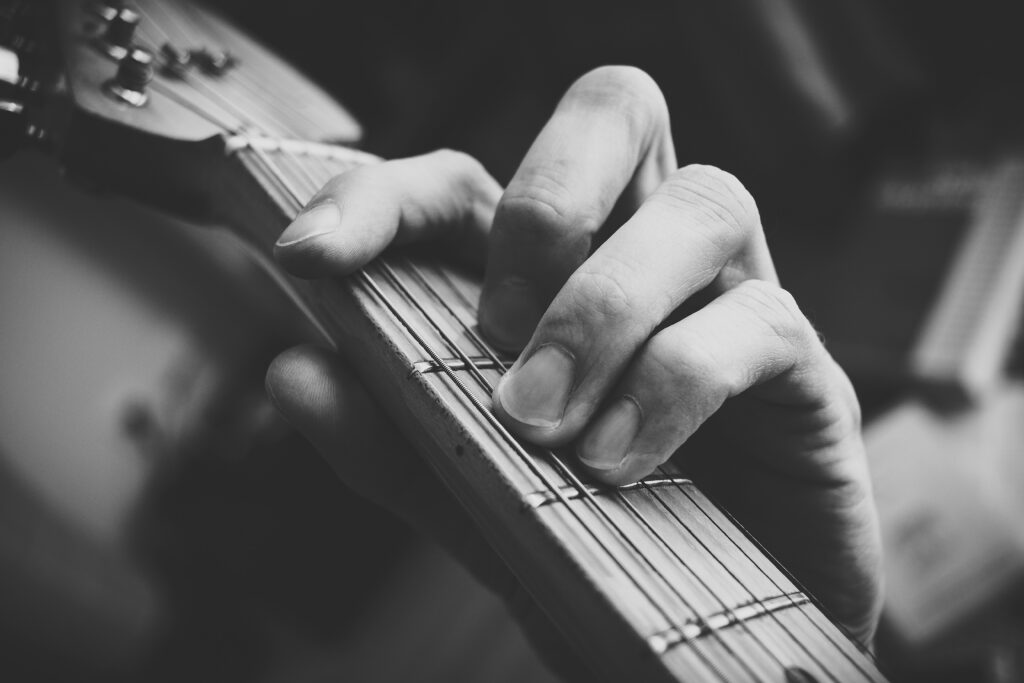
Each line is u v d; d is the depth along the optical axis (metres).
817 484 0.36
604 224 0.36
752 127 0.84
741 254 0.33
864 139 0.87
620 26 0.83
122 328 0.86
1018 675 0.64
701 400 0.30
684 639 0.28
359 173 0.33
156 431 0.81
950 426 0.73
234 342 0.87
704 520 0.31
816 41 0.80
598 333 0.30
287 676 0.77
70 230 0.87
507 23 0.87
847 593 0.37
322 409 0.34
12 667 0.70
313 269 0.32
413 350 0.31
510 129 0.92
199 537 0.77
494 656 0.76
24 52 0.37
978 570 0.67
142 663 0.74
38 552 0.73
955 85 0.84
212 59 0.39
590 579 0.28
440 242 0.35
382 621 0.79
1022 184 0.80
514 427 0.30
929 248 0.81
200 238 0.91
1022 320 0.77
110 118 0.35
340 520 0.77
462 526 0.39
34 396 0.79
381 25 0.95
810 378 0.33
